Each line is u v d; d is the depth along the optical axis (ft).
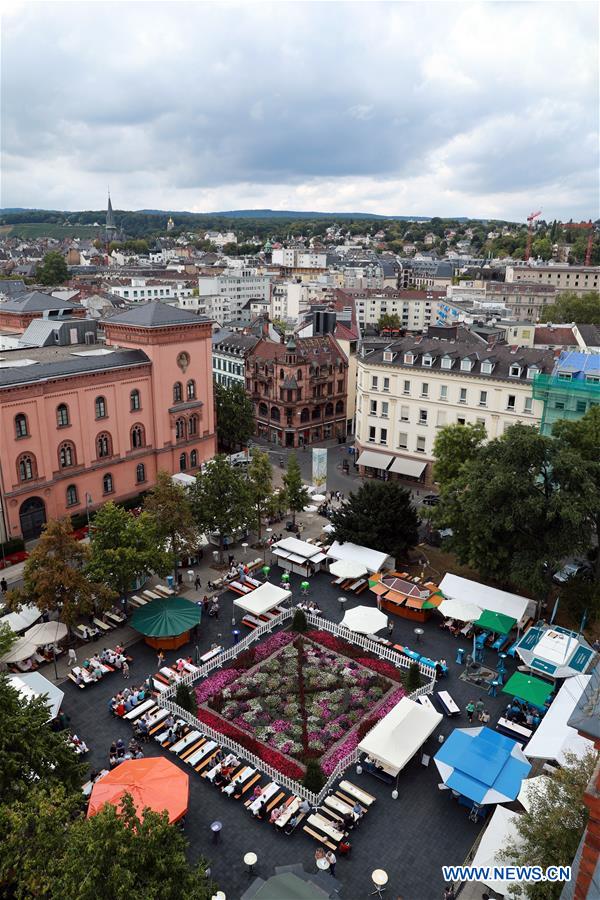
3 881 83.25
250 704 152.25
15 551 224.53
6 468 220.84
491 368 275.39
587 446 195.00
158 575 197.26
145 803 110.73
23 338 304.30
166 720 144.87
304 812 121.19
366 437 320.91
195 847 114.52
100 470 257.75
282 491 242.58
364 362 310.65
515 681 149.48
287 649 173.27
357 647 175.73
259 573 215.31
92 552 172.14
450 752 125.29
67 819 92.79
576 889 44.91
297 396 373.40
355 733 143.33
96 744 138.10
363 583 206.80
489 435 280.72
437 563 226.38
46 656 168.66
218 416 343.87
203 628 183.62
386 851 114.93
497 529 177.47
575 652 156.56
